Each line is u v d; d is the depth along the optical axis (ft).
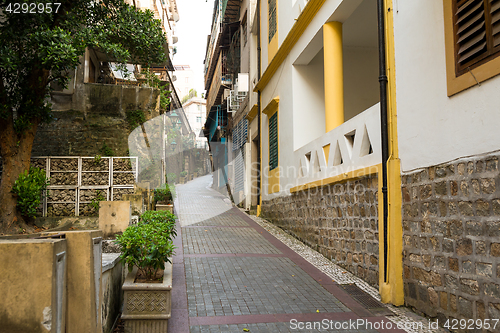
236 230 32.12
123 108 37.60
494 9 11.21
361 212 19.16
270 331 12.86
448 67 13.09
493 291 10.98
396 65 16.44
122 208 20.70
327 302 15.84
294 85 30.99
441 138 13.48
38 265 6.41
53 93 36.52
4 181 24.29
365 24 27.91
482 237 11.48
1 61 21.20
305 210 27.61
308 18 27.27
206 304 15.21
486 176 11.38
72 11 26.21
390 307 15.34
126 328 11.43
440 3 13.65
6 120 23.99
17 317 6.28
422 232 14.43
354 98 31.42
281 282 18.45
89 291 7.88
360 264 19.17
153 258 12.11
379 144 17.26
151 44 29.63
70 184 30.91
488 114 11.37
